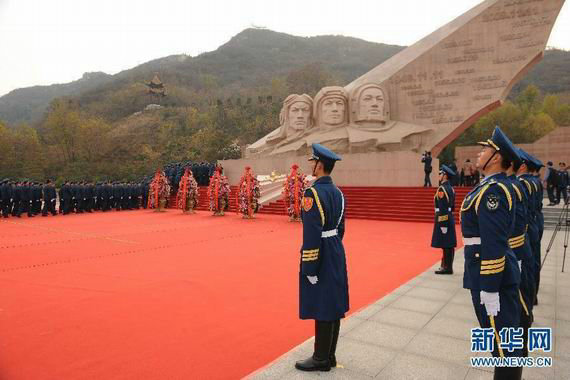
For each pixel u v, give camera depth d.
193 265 7.49
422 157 19.61
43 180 69.25
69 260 8.00
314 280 3.03
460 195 16.09
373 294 5.57
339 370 3.08
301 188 15.18
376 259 8.02
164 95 130.12
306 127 25.17
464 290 5.55
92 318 4.54
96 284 6.10
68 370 3.27
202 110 120.69
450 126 23.22
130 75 169.25
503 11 22.28
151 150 84.31
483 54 22.64
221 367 3.34
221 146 65.81
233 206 19.98
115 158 84.81
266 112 99.38
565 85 105.88
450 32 23.44
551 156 38.31
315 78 119.06
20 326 4.29
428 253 8.68
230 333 4.10
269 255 8.48
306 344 3.63
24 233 12.15
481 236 2.51
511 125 59.12
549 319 4.30
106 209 21.34
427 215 15.07
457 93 23.11
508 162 2.69
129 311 4.80
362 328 4.03
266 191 20.16
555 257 8.10
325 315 3.01
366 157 20.70
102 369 3.29
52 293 5.60
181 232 12.27
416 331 3.94
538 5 21.53
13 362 3.42
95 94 147.50
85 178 72.19
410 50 25.12
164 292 5.64
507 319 2.52
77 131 82.94
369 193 18.25
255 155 26.39
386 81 24.64
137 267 7.33
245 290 5.75
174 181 23.97
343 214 3.29
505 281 2.54
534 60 22.09
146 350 3.67
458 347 3.54
